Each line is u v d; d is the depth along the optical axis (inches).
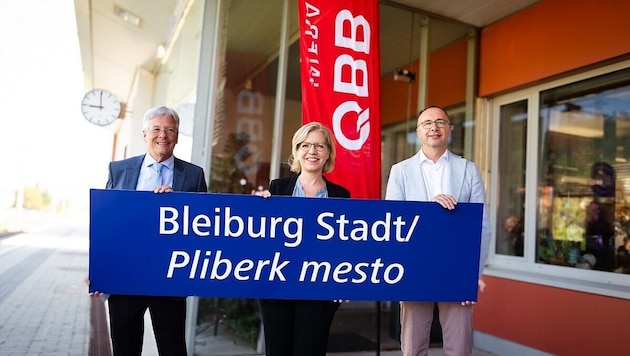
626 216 155.1
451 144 217.5
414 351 99.7
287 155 194.4
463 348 96.9
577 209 170.9
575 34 166.1
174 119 99.1
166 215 88.8
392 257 92.7
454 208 93.7
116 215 87.7
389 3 194.1
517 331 175.5
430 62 210.8
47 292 277.0
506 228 199.5
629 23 148.9
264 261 90.4
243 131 192.9
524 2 183.3
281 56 188.5
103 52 317.7
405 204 92.8
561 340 158.9
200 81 172.1
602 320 146.7
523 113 195.5
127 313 92.3
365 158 144.0
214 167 183.9
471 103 212.2
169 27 247.1
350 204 91.7
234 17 179.2
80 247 549.0
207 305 173.8
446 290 93.7
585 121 170.2
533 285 170.4
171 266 88.9
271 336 92.5
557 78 178.1
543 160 185.5
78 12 263.1
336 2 145.2
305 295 91.0
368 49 147.3
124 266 87.9
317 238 91.3
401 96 229.0
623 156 157.2
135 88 326.6
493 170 204.8
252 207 90.1
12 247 505.7
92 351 167.6
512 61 192.4
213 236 89.6
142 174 99.7
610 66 159.9
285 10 186.4
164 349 94.7
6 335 183.6
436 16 201.0
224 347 173.6
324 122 140.6
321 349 92.7
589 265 164.9
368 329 216.1
